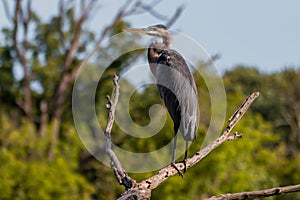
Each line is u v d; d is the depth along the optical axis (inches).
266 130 1307.8
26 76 1601.9
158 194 1083.3
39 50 1670.8
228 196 422.0
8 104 1668.3
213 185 1087.0
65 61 1593.3
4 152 1136.8
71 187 1136.2
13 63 1656.0
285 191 420.2
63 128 1465.3
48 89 1638.8
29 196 1110.4
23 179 1112.8
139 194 430.0
